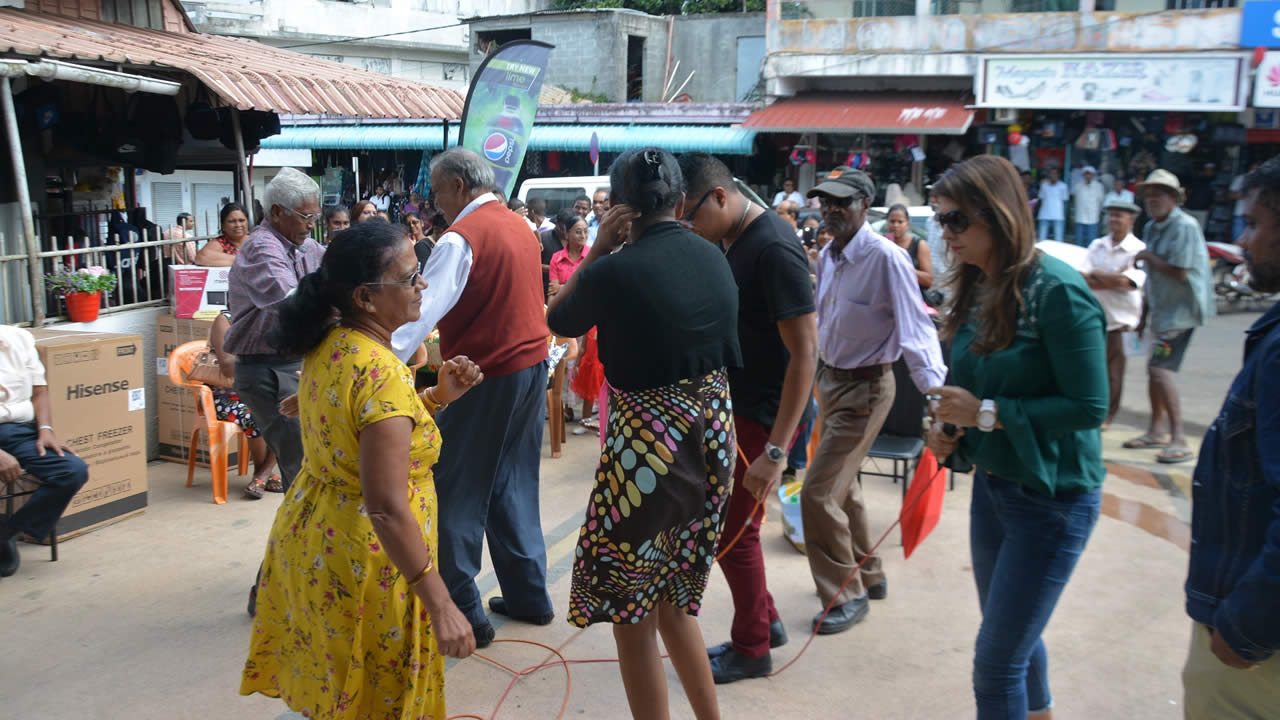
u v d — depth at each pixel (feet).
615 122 58.08
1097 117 50.60
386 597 7.91
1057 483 7.86
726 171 10.66
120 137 25.64
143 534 16.10
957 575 14.46
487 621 12.29
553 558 15.40
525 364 12.19
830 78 55.52
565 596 14.01
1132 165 50.75
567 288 9.23
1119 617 12.96
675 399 8.49
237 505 17.61
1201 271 19.76
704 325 8.57
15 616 12.99
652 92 74.54
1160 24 47.42
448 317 11.99
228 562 14.93
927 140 54.08
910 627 12.74
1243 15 45.83
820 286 13.09
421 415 7.86
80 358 15.72
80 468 14.40
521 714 10.64
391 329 8.00
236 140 23.26
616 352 8.55
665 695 9.13
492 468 12.16
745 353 10.82
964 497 18.20
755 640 11.21
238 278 13.04
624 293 8.38
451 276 11.34
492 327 11.88
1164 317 20.20
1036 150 52.42
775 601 13.55
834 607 12.56
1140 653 11.95
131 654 11.98
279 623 8.48
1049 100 49.34
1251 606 5.74
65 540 15.72
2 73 16.43
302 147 61.62
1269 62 45.47
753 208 10.89
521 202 28.55
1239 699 6.43
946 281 8.71
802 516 12.66
